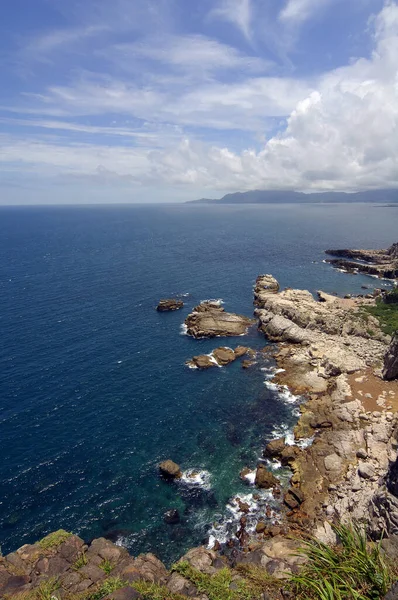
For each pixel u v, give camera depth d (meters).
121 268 131.12
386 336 71.69
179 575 21.17
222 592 18.55
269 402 53.91
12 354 66.19
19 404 52.44
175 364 64.88
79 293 101.44
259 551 24.33
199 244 187.62
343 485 36.91
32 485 39.91
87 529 35.31
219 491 39.16
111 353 67.94
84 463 42.88
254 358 67.25
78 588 21.53
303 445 44.78
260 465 41.69
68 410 51.56
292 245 185.00
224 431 48.03
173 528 35.28
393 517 25.69
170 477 40.75
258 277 113.25
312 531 32.66
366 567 12.22
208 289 108.38
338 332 75.62
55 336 74.00
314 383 57.19
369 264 140.75
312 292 109.69
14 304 91.50
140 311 89.25
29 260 143.88
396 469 27.28
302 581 12.93
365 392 52.44
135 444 45.81
